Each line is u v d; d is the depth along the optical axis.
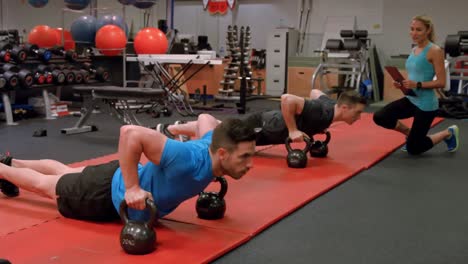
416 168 4.16
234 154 2.15
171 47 9.23
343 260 2.24
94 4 11.19
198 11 12.50
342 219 2.81
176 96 7.86
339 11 10.97
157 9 12.48
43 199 2.91
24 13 11.63
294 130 3.97
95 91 5.39
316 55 11.22
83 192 2.44
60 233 2.37
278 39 10.55
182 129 3.29
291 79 10.60
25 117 6.99
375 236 2.56
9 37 8.45
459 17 9.97
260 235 2.52
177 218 2.64
